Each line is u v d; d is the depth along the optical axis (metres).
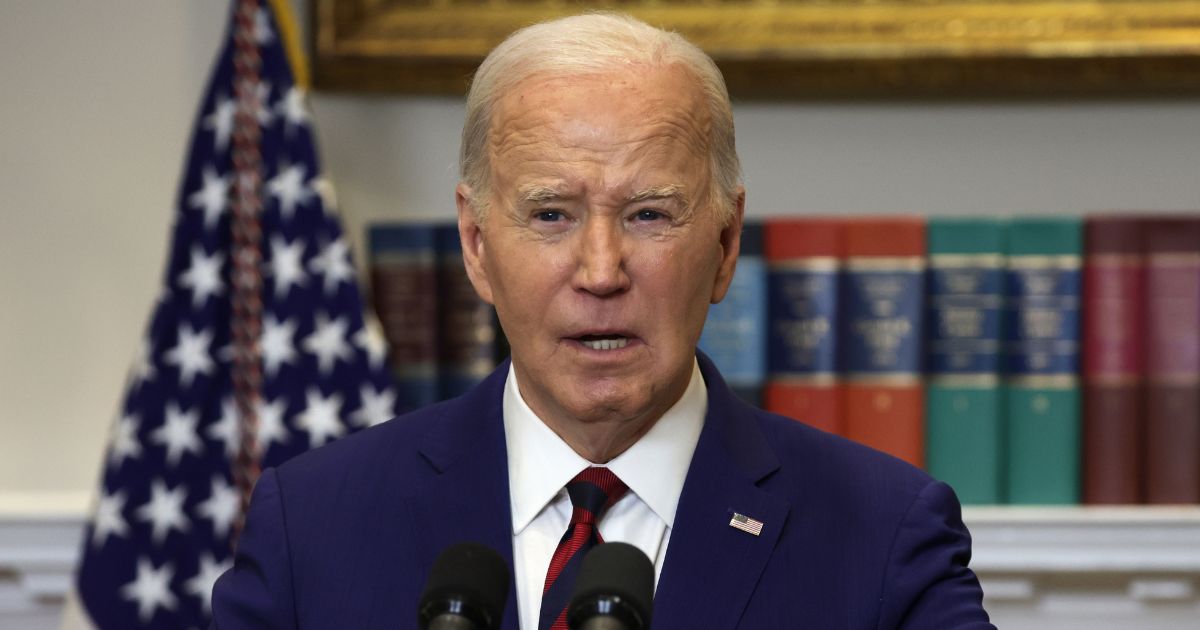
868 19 11.22
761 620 6.01
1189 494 10.21
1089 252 10.28
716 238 5.94
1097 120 11.58
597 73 5.68
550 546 6.26
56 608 10.98
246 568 6.48
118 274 11.74
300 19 11.57
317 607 6.23
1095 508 10.28
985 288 10.28
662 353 5.73
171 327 10.42
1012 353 10.35
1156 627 10.72
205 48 11.73
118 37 11.72
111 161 11.73
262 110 10.56
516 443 6.39
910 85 11.20
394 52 11.32
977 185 11.62
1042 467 10.30
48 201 11.74
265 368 10.37
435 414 6.85
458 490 6.39
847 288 10.33
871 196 11.66
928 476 6.58
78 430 11.75
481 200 6.04
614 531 6.22
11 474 11.70
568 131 5.62
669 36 5.93
